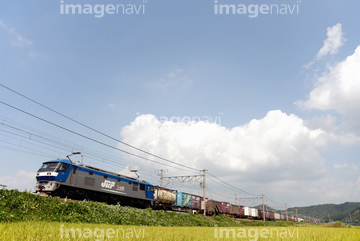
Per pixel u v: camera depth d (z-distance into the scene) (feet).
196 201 155.53
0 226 27.25
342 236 43.75
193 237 34.14
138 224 77.00
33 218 50.55
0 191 56.54
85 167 89.56
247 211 208.95
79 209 66.39
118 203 94.27
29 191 65.00
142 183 114.11
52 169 80.53
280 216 280.72
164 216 103.35
